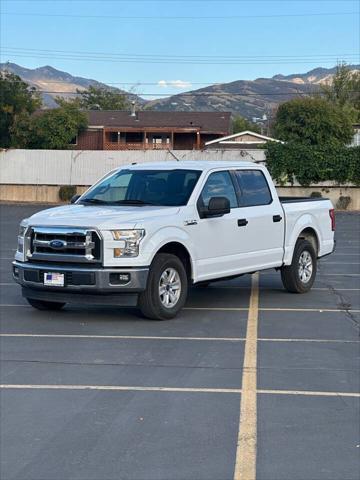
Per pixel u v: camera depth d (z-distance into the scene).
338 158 41.88
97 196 11.38
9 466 5.31
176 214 10.41
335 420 6.23
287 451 5.54
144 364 8.04
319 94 76.75
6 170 46.66
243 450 5.55
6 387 7.21
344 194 42.50
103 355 8.45
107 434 5.91
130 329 9.84
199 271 10.72
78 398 6.84
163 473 5.15
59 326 10.08
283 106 51.53
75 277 9.79
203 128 60.38
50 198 46.47
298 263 12.66
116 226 9.77
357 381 7.40
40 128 49.62
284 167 42.28
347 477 5.08
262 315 10.88
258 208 11.80
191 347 8.82
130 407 6.57
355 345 8.97
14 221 32.84
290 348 8.78
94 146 56.34
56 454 5.52
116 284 9.73
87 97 97.00
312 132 50.16
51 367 7.94
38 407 6.60
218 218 10.98
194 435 5.87
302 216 12.81
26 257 10.31
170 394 6.95
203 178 11.05
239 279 14.73
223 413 6.39
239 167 11.82
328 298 12.43
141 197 11.03
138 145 56.72
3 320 10.53
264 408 6.53
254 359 8.24
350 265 17.31
